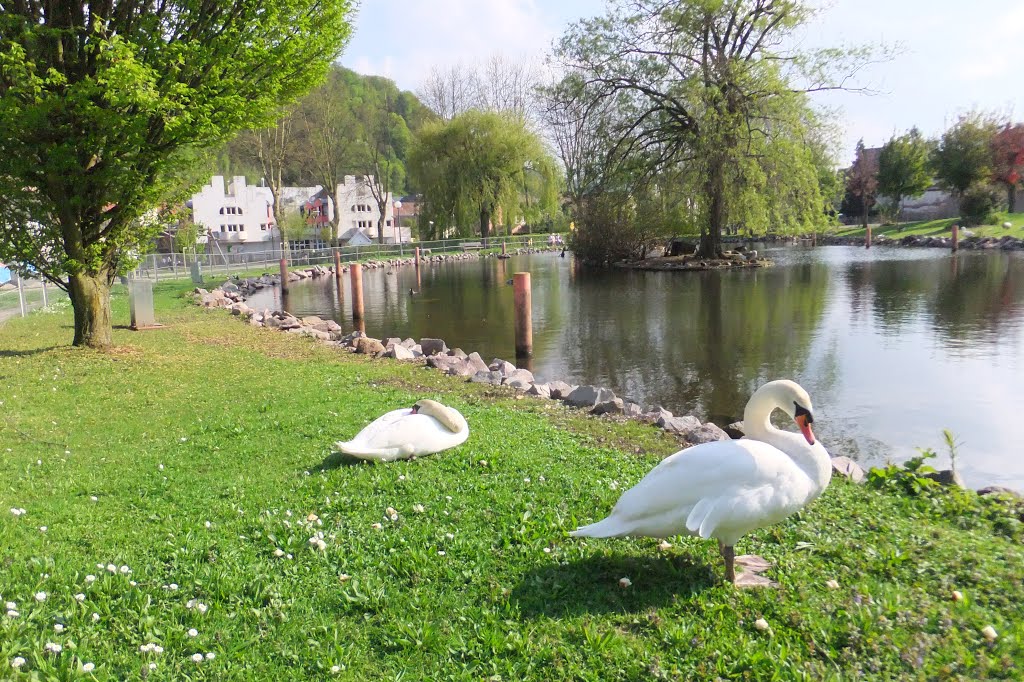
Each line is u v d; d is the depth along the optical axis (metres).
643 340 19.48
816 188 35.72
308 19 13.98
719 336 19.66
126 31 13.16
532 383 12.92
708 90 34.94
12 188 12.48
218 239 83.00
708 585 4.72
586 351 18.28
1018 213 60.81
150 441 8.41
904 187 67.06
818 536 5.55
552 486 6.57
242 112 13.54
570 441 8.53
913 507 6.44
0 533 5.32
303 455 7.69
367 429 7.41
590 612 4.39
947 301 24.84
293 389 11.45
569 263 50.31
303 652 3.97
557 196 61.97
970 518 6.18
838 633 4.11
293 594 4.56
